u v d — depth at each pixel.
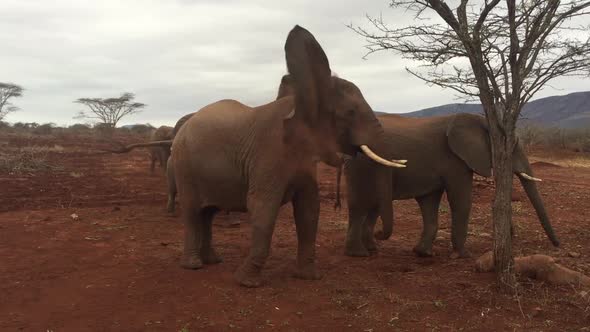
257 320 5.33
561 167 25.56
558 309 5.43
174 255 7.97
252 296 6.02
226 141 6.64
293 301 5.87
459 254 7.90
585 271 6.82
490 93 5.77
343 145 6.16
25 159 22.25
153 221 10.85
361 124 6.10
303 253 6.73
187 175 7.04
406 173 7.89
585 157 32.47
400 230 10.27
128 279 6.68
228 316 5.43
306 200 6.59
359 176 7.73
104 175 20.50
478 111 7.86
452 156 7.91
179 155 7.13
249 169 6.38
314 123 5.95
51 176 19.56
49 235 9.20
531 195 7.82
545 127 38.75
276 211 6.26
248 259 6.42
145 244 8.70
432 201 8.16
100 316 5.45
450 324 5.16
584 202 13.56
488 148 7.88
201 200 7.07
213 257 7.54
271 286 6.41
